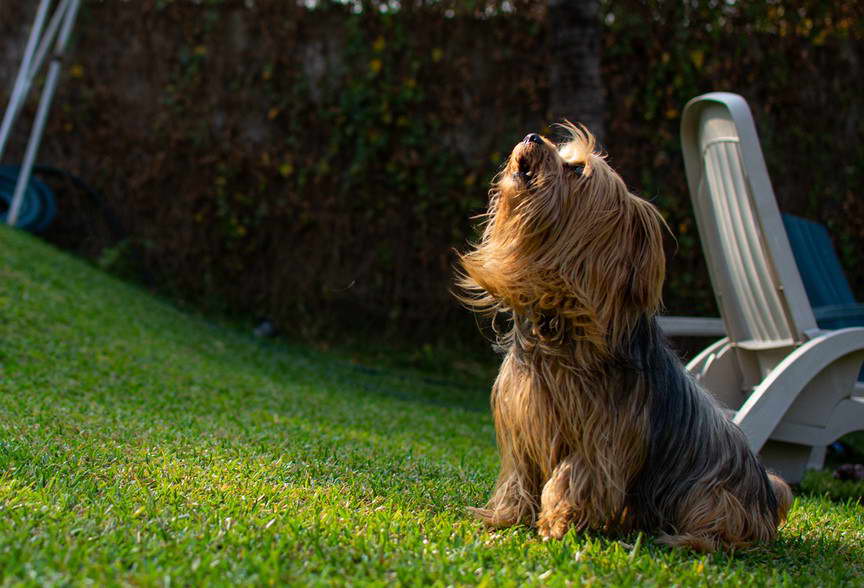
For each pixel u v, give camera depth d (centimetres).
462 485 311
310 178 823
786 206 758
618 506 232
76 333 554
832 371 333
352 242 818
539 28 775
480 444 459
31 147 814
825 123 761
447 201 795
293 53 819
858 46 765
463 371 781
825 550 247
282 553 190
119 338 579
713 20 742
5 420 323
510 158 243
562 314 233
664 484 244
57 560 171
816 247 506
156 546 187
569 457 237
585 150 242
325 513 230
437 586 177
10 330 515
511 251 237
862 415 335
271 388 552
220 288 846
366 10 794
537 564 205
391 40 793
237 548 192
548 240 232
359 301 820
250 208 836
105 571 170
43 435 302
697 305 754
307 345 811
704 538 233
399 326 816
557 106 691
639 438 234
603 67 758
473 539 222
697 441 246
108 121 859
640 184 758
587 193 231
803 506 321
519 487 253
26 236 774
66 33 809
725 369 390
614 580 196
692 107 363
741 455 254
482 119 792
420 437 453
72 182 857
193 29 834
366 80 798
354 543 203
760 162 325
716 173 357
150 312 711
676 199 754
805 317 327
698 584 196
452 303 805
